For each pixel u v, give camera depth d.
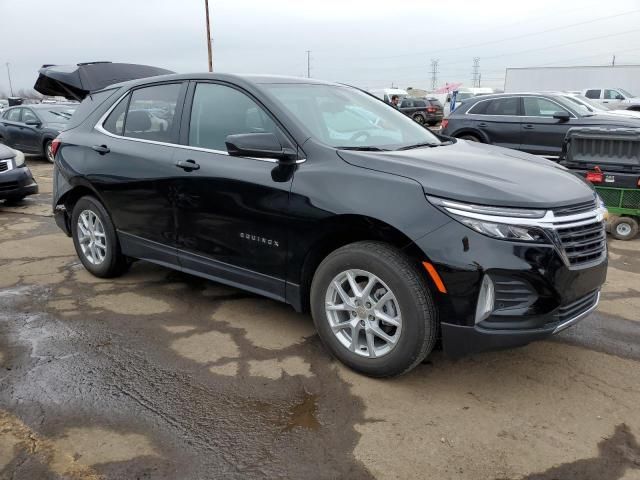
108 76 7.59
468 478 2.41
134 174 4.20
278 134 3.48
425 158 3.23
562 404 2.97
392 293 2.95
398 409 2.91
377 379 3.18
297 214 3.24
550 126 10.17
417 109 29.09
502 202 2.77
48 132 13.84
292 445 2.61
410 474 2.43
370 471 2.45
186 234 3.95
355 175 3.09
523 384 3.17
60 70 7.64
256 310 4.20
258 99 3.63
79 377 3.21
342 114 3.89
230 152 3.27
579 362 3.43
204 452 2.56
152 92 4.34
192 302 4.36
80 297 4.46
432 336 2.94
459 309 2.79
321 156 3.27
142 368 3.32
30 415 2.83
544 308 2.83
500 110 10.93
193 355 3.49
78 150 4.72
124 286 4.71
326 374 3.25
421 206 2.85
